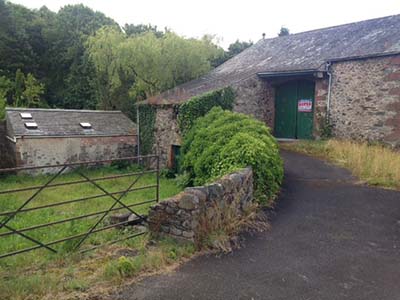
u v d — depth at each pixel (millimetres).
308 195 7059
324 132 13141
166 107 13742
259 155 6750
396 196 6918
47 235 5902
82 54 29750
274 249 4637
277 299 3406
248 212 5777
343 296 3494
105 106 23469
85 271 3814
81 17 34219
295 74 13406
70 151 15406
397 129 11258
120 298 3291
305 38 16766
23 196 9844
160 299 3314
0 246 5305
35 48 31094
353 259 4371
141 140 15320
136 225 5715
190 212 4602
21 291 3240
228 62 19531
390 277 3914
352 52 12586
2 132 15844
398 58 11094
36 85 26375
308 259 4352
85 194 10008
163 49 19156
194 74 19547
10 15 29750
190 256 4340
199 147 9422
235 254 4453
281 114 15062
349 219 5801
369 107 11914
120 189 10797
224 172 6691
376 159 9008
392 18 13875
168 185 11219
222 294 3461
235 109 13281
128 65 19266
